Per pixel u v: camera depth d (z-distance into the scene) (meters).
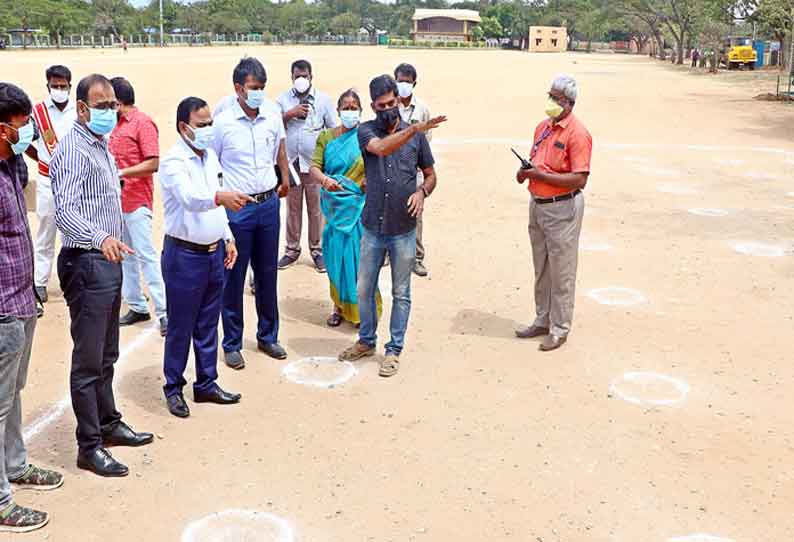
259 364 6.15
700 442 5.04
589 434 5.11
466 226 10.57
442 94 29.94
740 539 4.07
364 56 72.44
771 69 54.91
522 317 7.25
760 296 7.86
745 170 14.95
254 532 4.05
